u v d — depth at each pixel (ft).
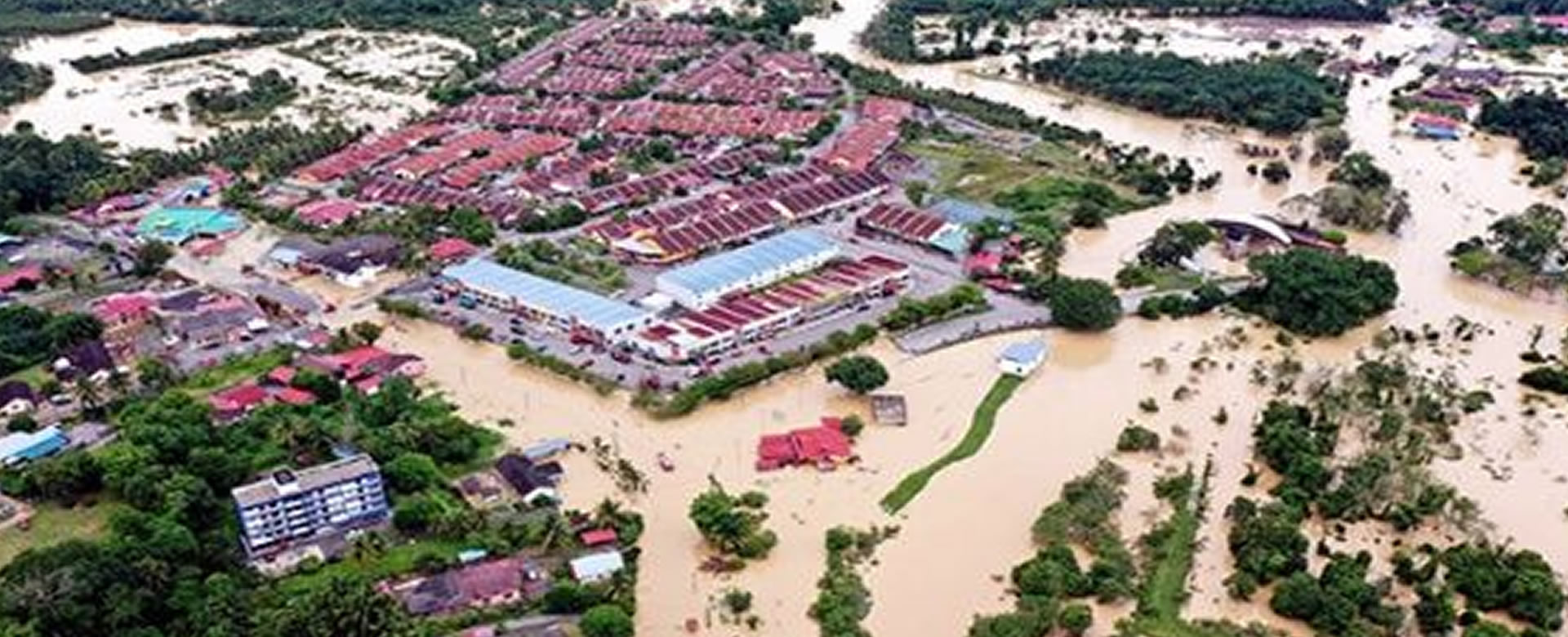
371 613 615.98
